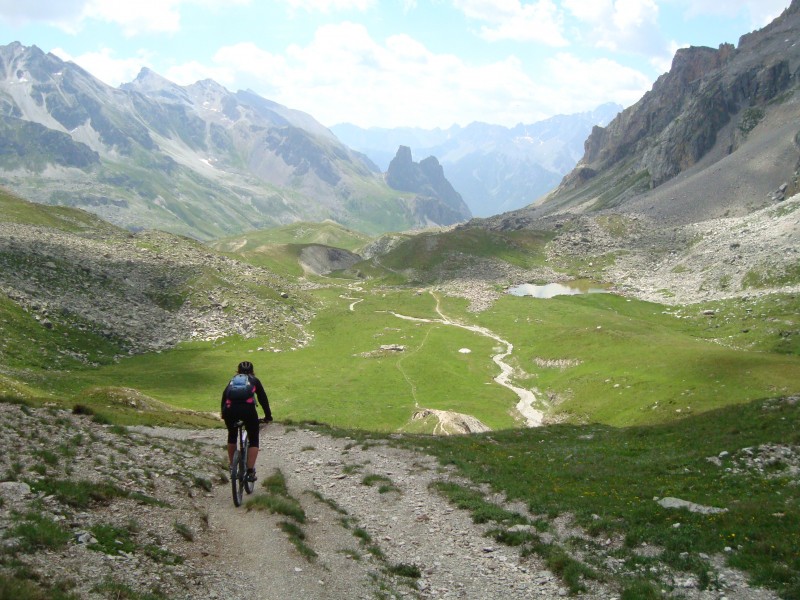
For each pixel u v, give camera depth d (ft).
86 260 526.57
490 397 358.23
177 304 531.50
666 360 347.77
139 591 39.14
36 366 327.67
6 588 32.58
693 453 113.29
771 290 568.82
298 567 50.62
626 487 92.84
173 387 342.44
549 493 89.51
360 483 90.74
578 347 429.38
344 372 419.95
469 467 107.24
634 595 54.03
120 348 419.13
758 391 274.36
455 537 70.08
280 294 633.20
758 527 67.67
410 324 587.68
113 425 102.01
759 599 53.21
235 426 64.08
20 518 44.88
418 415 268.62
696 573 58.90
